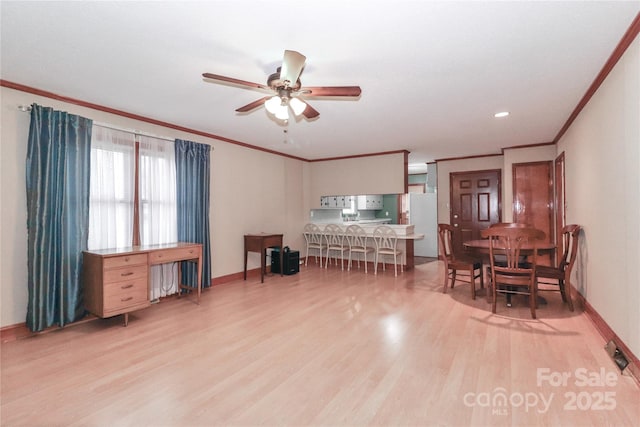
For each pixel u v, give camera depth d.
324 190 6.91
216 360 2.43
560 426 1.67
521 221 5.59
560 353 2.49
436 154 6.44
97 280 3.07
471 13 1.88
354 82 2.86
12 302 2.89
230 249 5.12
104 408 1.84
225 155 5.05
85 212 3.28
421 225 7.74
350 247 5.98
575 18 1.93
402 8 1.83
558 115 3.85
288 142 5.31
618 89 2.40
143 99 3.31
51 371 2.26
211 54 2.38
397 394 1.97
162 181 4.09
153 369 2.29
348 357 2.47
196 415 1.78
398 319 3.30
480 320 3.25
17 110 2.92
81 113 3.35
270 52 2.35
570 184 4.14
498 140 5.20
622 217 2.36
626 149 2.27
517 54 2.37
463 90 3.05
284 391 2.01
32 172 2.91
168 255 3.60
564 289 3.71
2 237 2.84
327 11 1.85
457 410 1.81
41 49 2.29
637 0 1.76
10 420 1.74
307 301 3.98
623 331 2.35
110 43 2.22
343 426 1.69
